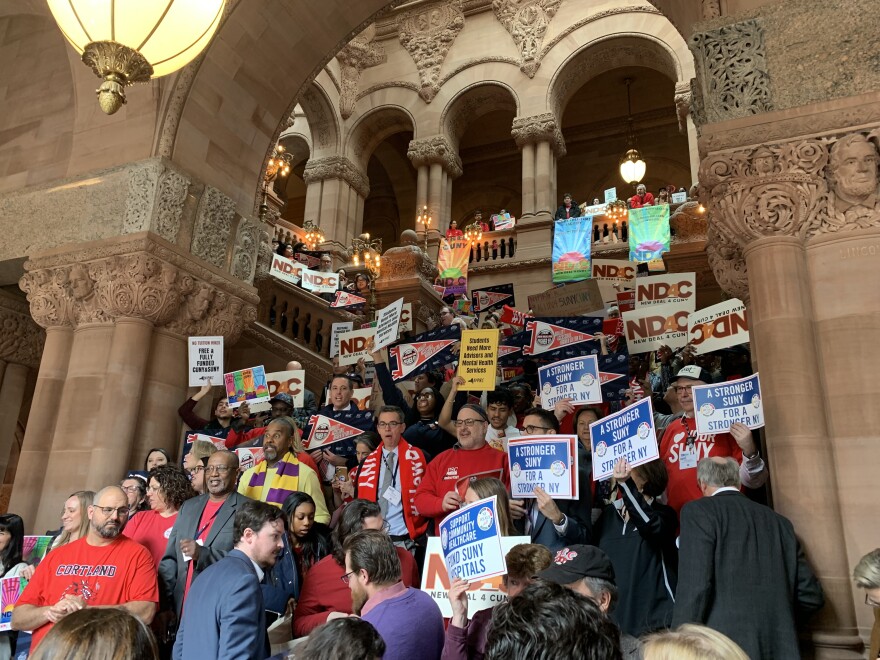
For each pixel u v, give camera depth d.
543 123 19.64
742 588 3.03
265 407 7.25
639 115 24.67
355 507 3.60
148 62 4.09
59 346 7.60
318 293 13.16
